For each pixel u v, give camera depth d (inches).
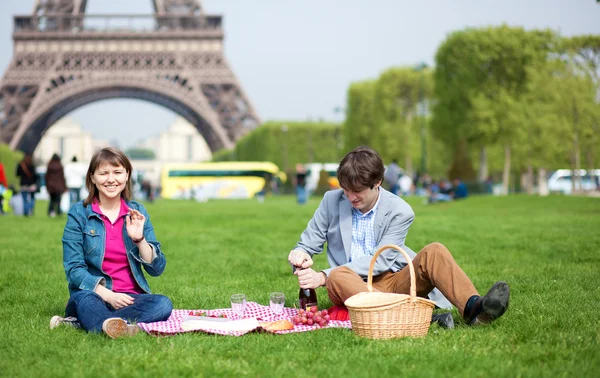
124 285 292.2
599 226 830.5
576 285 386.3
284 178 3363.7
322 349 242.8
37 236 769.6
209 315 311.1
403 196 2513.5
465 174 2244.1
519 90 2288.4
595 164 1943.9
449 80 2383.1
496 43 2265.0
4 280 438.6
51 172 1149.1
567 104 1723.7
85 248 288.8
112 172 286.7
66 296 377.4
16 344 254.7
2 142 3499.0
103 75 3580.2
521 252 569.3
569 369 211.0
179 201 2593.5
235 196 3208.7
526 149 1889.8
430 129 2481.5
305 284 296.4
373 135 3043.8
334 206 313.1
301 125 3735.2
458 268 274.1
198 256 581.9
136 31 3592.5
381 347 241.1
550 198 1416.1
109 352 237.6
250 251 618.5
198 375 210.2
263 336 264.1
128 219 282.8
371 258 296.5
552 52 2240.4
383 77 2974.9
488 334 258.7
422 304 256.4
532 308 313.4
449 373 210.1
